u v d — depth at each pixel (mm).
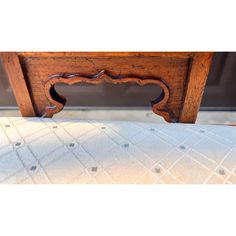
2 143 1063
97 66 1055
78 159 969
